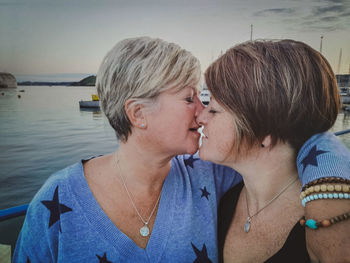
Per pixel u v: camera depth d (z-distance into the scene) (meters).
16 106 57.81
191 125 0.85
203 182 1.03
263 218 0.86
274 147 0.78
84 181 0.89
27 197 15.60
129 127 0.85
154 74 0.76
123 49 0.79
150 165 0.89
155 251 0.88
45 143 28.20
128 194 0.91
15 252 0.90
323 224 0.50
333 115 0.71
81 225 0.84
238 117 0.73
